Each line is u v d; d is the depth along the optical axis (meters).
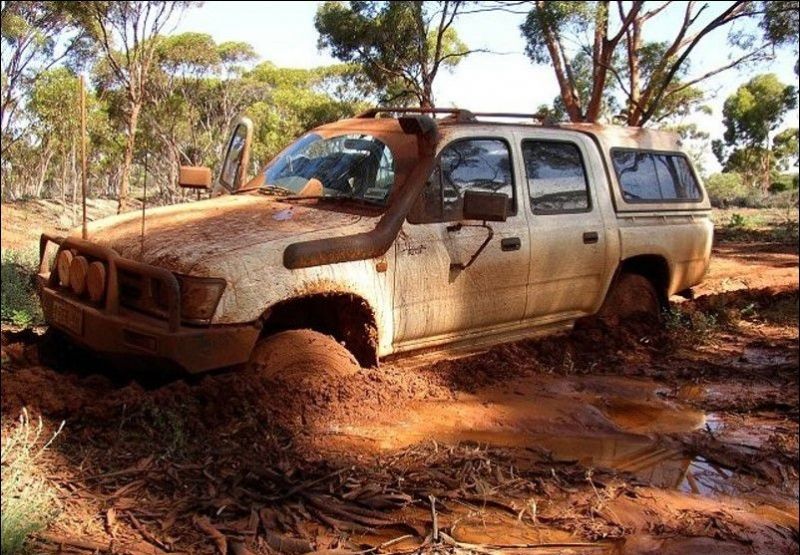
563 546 3.58
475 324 6.00
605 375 6.41
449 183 5.69
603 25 16.91
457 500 3.94
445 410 5.15
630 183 7.36
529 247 6.18
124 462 3.95
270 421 4.48
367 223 5.24
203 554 3.25
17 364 5.02
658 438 5.11
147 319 4.49
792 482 4.57
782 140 55.16
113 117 26.62
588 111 18.12
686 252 7.82
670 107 25.44
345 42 18.95
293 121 32.56
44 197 26.61
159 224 5.18
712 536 3.80
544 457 4.61
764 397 6.00
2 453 3.62
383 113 6.73
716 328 8.23
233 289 4.48
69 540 3.20
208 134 33.72
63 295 5.00
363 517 3.68
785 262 15.37
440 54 19.66
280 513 3.65
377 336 5.24
